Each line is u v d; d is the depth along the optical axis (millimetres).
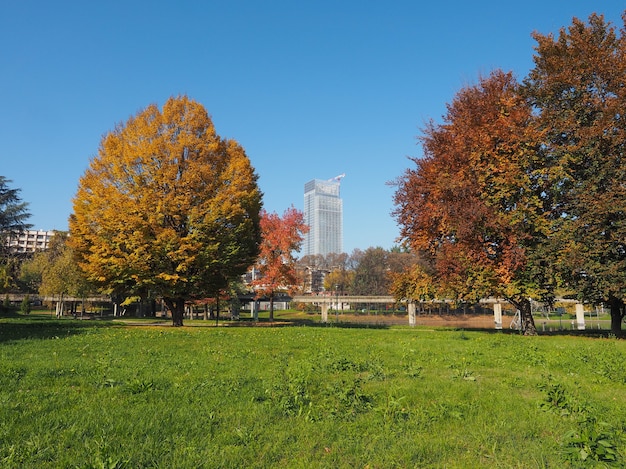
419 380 8570
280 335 18812
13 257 54875
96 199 25125
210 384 7648
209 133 27312
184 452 4430
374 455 4523
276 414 5965
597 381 8789
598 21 24391
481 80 25469
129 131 26828
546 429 5523
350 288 97562
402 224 25766
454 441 5051
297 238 47281
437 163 24406
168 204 24875
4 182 47312
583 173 22844
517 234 22094
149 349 12938
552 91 23984
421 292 25188
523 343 16078
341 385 7340
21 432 4898
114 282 25922
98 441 4633
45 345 13547
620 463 4355
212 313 68438
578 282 21703
